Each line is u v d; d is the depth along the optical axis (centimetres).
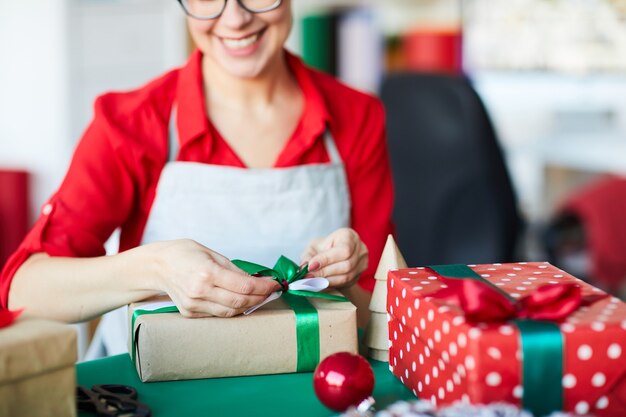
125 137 164
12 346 98
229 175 168
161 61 369
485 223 279
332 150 178
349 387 109
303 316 125
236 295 123
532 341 99
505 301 102
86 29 341
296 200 171
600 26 378
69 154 336
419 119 285
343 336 126
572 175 403
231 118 173
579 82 383
